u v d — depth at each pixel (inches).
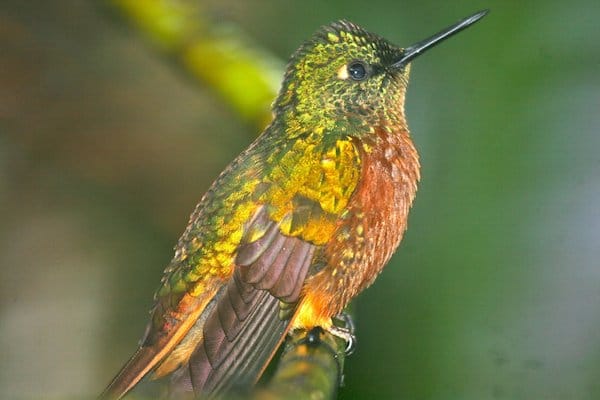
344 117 73.2
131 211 76.3
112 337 75.6
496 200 73.6
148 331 72.4
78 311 75.6
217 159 76.5
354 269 72.7
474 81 73.9
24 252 75.9
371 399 73.7
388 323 73.8
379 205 72.8
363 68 73.4
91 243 76.0
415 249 73.7
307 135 73.0
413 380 73.7
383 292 73.8
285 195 72.6
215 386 71.9
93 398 69.3
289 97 73.3
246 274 72.4
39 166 76.4
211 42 74.0
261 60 74.0
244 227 72.5
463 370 73.6
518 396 73.4
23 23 76.8
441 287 73.6
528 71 73.8
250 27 75.9
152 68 76.7
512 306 73.5
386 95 73.4
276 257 72.4
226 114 74.4
